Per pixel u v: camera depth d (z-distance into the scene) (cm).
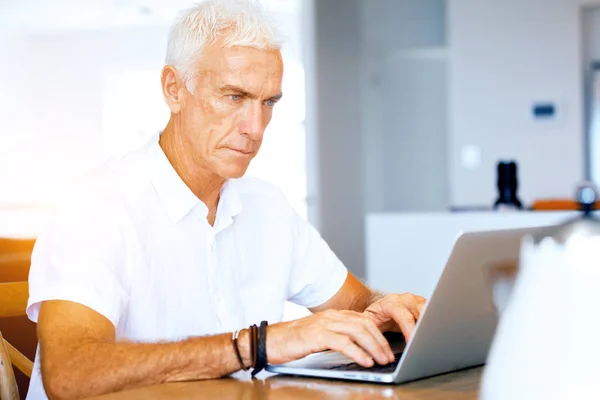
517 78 789
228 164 165
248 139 164
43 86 1112
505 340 71
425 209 880
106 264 156
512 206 451
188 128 167
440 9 871
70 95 1111
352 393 115
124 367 129
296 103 891
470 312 123
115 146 1109
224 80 160
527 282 70
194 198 171
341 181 818
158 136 180
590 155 791
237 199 182
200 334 174
